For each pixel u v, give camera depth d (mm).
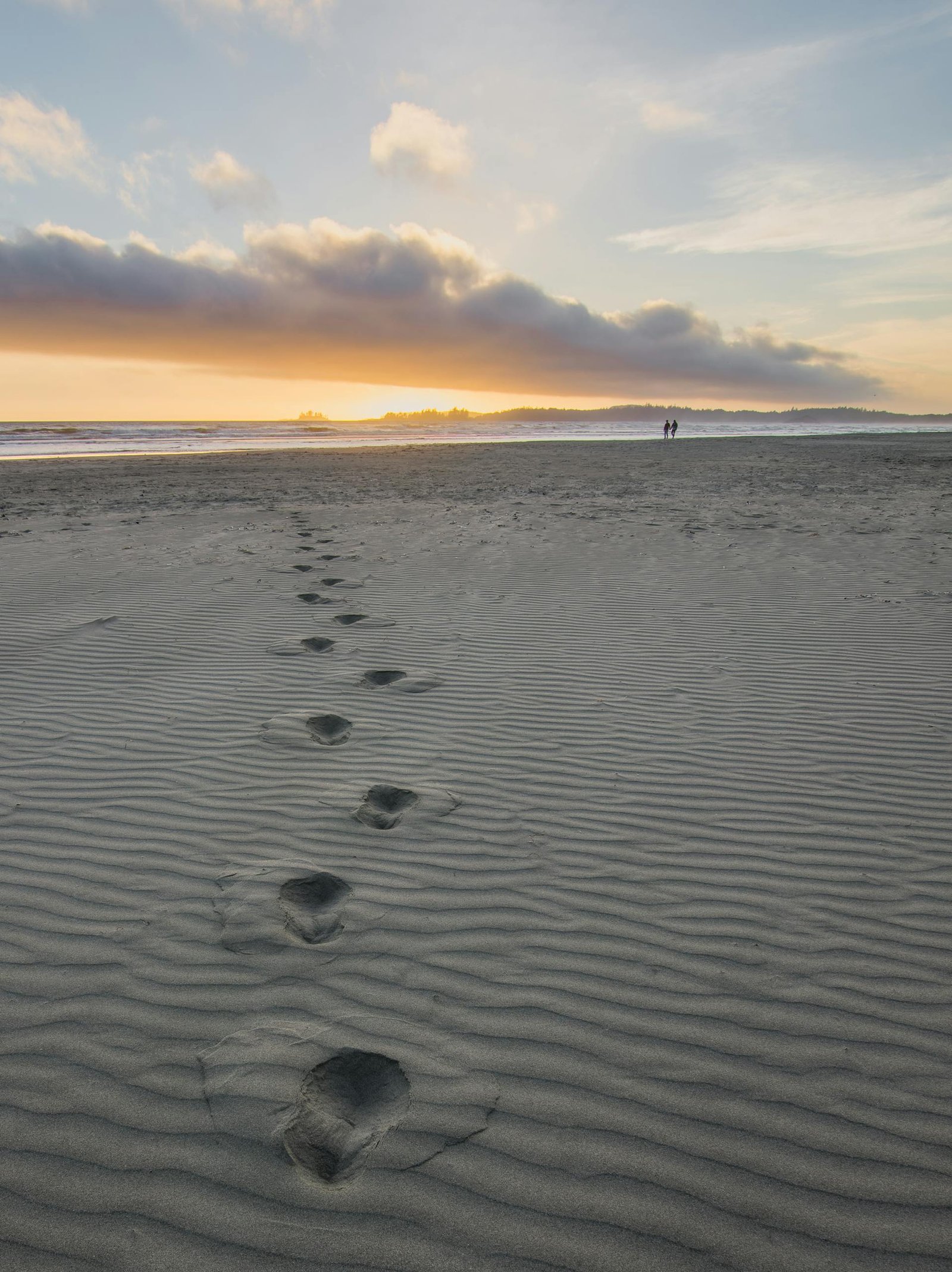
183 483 20047
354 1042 2186
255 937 2629
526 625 6484
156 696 4859
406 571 8531
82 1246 1628
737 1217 1719
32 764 3930
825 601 7262
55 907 2787
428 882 2977
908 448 40906
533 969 2512
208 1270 1583
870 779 3883
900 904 2881
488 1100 2002
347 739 4273
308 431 81875
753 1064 2143
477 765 3992
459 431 87438
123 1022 2244
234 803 3562
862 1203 1759
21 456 32875
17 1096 1990
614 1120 1951
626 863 3131
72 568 8547
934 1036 2260
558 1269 1603
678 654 5773
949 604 7102
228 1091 2016
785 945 2648
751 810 3572
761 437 60875
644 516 13305
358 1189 1760
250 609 6863
